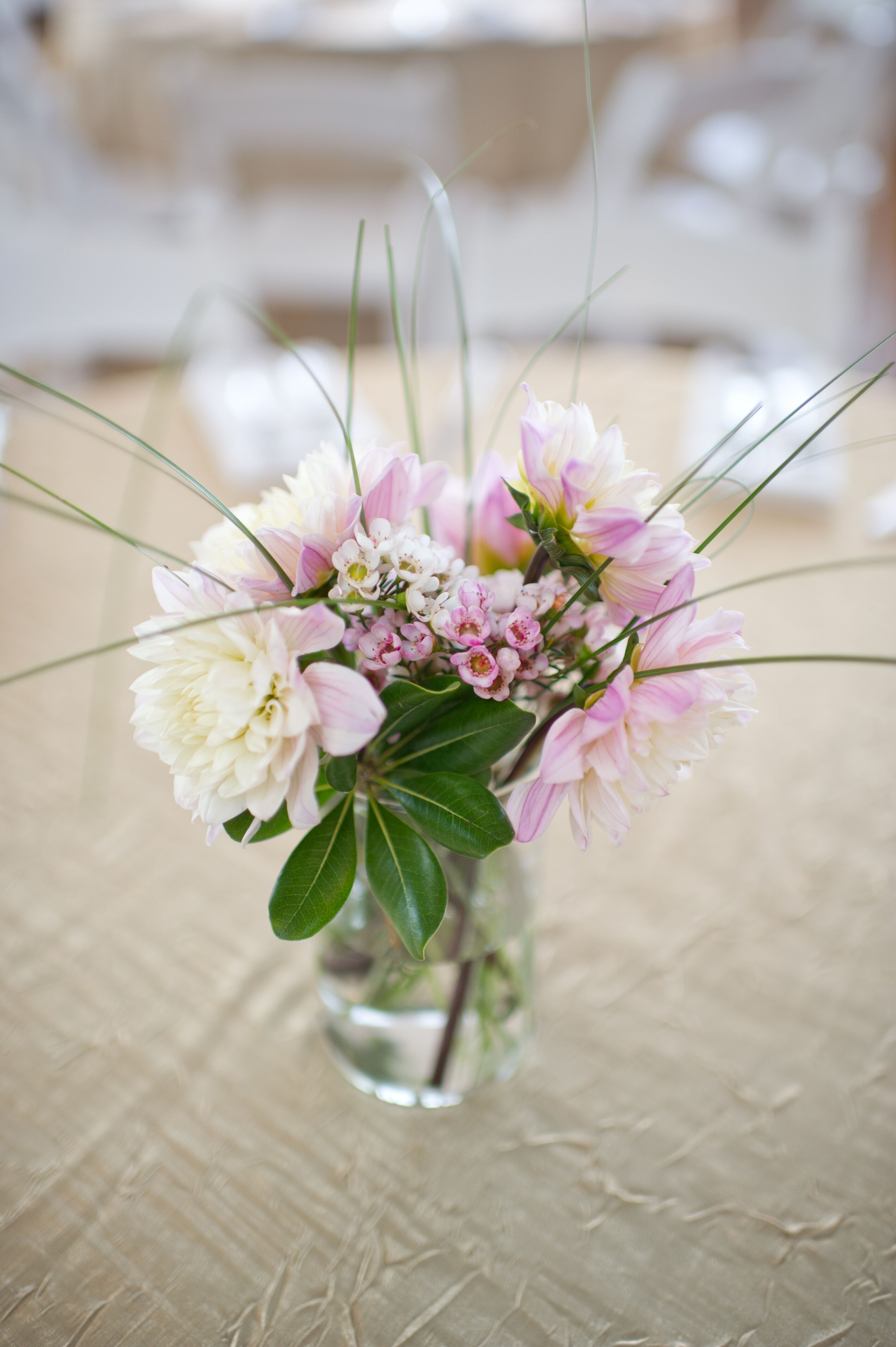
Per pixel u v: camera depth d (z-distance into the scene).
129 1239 0.57
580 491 0.46
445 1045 0.60
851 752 0.79
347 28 2.16
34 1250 0.56
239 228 1.95
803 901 0.71
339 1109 0.62
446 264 1.73
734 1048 0.64
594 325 2.37
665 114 1.97
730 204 2.14
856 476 1.05
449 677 0.49
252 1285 0.55
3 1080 0.62
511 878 0.57
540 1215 0.58
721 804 0.76
